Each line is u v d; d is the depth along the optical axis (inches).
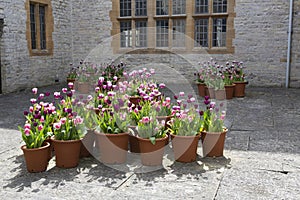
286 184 123.5
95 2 457.7
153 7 438.0
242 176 130.8
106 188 121.3
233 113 251.0
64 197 114.7
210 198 113.1
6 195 115.9
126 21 450.9
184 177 130.4
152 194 116.5
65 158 138.7
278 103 293.9
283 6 391.2
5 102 301.6
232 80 322.3
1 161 149.3
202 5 424.2
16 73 368.2
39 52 406.3
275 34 398.6
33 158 133.5
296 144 172.4
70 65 467.2
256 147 167.5
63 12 450.3
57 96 157.3
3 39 347.3
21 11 371.6
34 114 149.5
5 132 199.0
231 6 409.7
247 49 410.6
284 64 400.5
